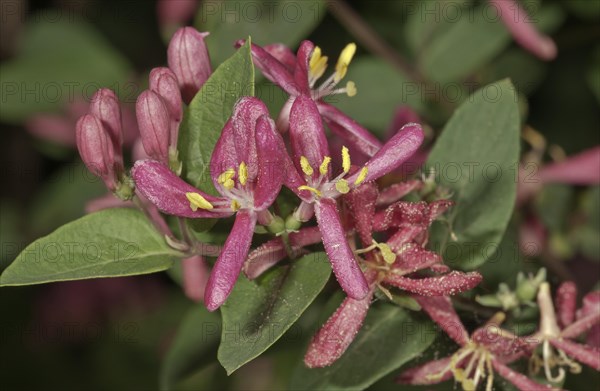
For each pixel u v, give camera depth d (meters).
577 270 0.48
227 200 0.35
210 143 0.37
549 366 0.37
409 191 0.37
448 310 0.36
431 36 0.45
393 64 0.45
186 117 0.36
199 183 0.37
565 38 0.46
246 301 0.35
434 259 0.35
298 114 0.35
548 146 0.47
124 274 0.36
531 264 0.43
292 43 0.44
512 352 0.37
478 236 0.38
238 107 0.35
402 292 0.36
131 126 0.47
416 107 0.45
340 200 0.36
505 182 0.38
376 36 0.46
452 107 0.45
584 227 0.46
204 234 0.37
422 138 0.35
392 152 0.35
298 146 0.35
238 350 0.35
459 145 0.38
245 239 0.35
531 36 0.44
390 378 0.43
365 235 0.35
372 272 0.36
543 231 0.44
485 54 0.45
